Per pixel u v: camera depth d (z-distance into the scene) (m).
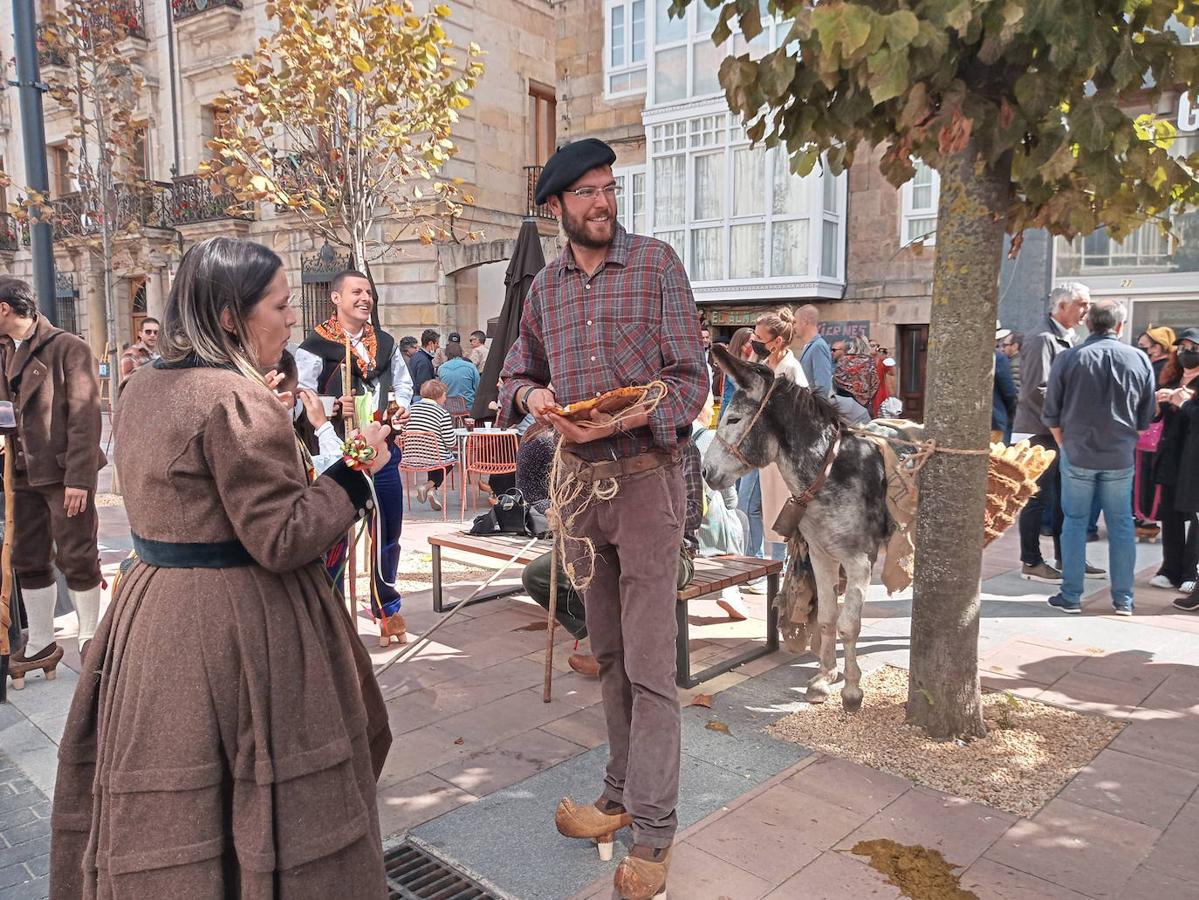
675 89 14.66
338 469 1.91
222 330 1.85
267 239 18.17
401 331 16.92
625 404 2.35
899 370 13.81
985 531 3.96
